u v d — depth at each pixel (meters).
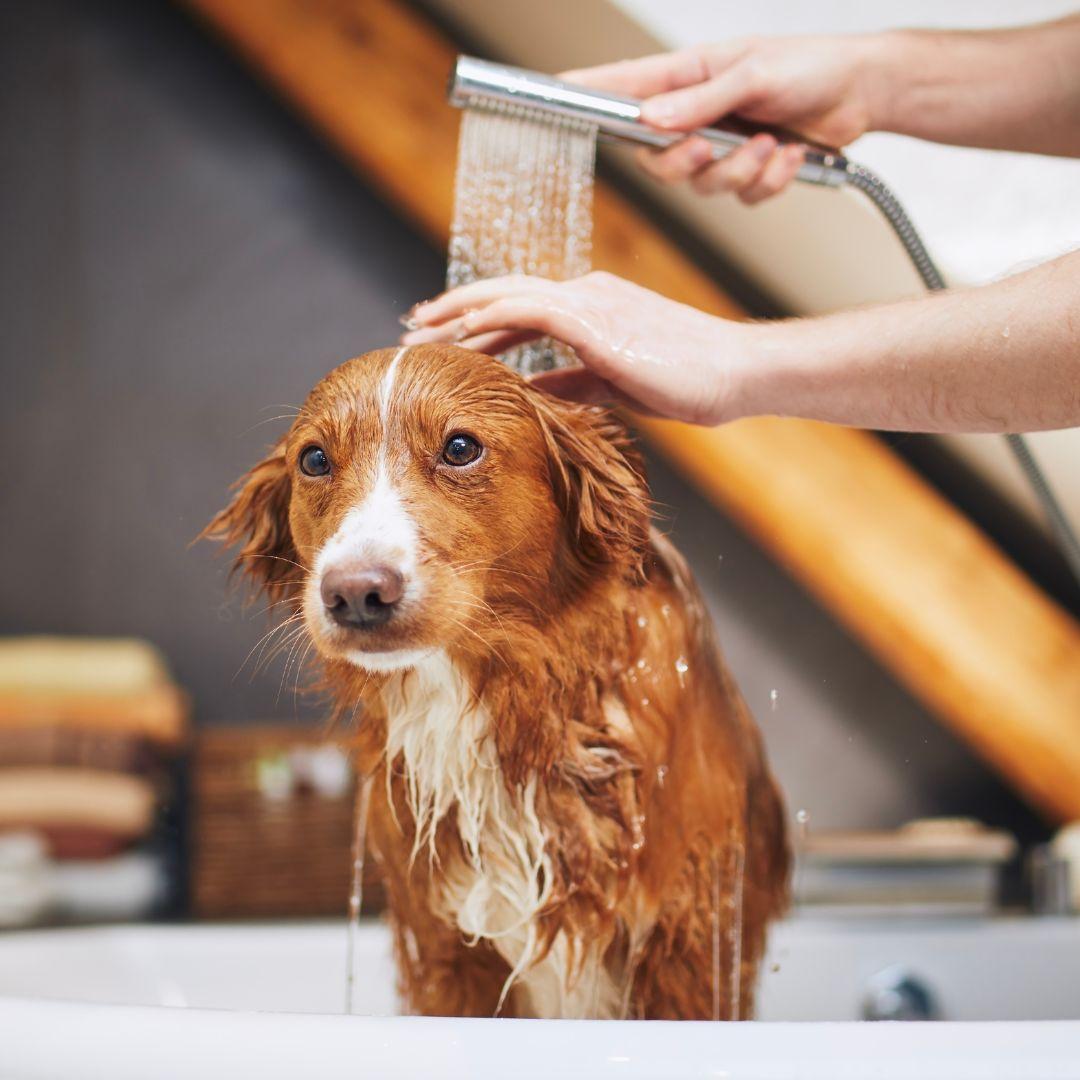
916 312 0.82
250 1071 0.52
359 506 0.75
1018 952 1.85
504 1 2.17
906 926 1.98
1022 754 2.50
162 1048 0.54
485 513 0.77
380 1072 0.51
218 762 2.20
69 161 2.69
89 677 2.19
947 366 0.79
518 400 0.79
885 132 1.24
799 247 2.18
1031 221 1.85
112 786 2.14
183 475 2.65
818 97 1.19
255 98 2.72
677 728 0.84
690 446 2.45
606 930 0.82
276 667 2.58
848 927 1.95
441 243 2.71
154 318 2.68
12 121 2.69
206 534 0.91
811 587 2.59
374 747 0.86
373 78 2.45
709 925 0.86
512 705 0.81
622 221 2.34
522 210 1.12
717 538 2.59
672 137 1.13
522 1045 0.52
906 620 2.46
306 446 0.79
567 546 0.82
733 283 2.49
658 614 0.86
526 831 0.82
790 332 0.86
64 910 2.08
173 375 2.67
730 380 0.84
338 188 2.71
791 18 1.91
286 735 2.22
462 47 2.52
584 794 0.81
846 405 0.84
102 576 2.61
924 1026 0.53
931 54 1.22
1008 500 2.48
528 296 0.86
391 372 0.78
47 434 2.64
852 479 2.45
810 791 2.60
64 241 2.68
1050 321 0.76
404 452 0.76
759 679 2.60
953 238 1.88
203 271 2.69
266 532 0.88
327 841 2.19
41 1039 0.56
